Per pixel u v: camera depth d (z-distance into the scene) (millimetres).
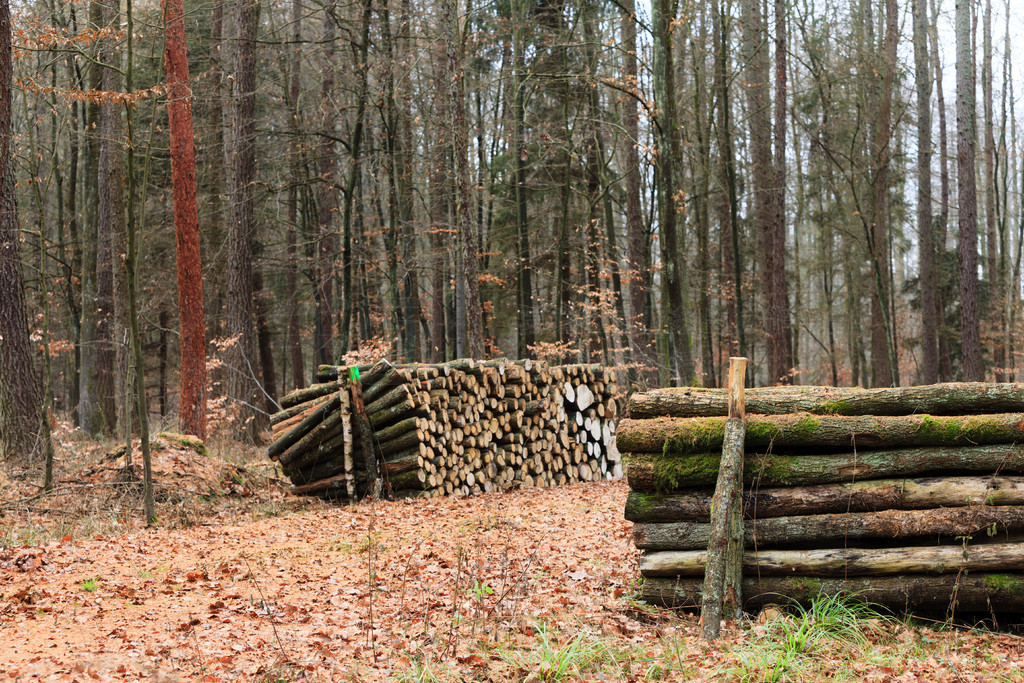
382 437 11523
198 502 11023
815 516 5746
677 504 5941
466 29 19750
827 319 38031
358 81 20562
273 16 23594
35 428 12180
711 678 4379
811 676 4418
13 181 12148
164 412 31109
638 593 6148
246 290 20203
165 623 5445
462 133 17766
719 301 34656
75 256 23375
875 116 25406
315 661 4648
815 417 5906
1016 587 5332
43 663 4484
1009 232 38750
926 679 4359
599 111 21984
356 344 24203
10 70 11406
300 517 10391
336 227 23391
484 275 22531
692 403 6191
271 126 24516
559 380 13781
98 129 21219
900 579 5527
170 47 14750
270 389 27312
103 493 10672
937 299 29922
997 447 5664
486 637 5176
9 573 7062
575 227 24031
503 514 10070
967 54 21203
